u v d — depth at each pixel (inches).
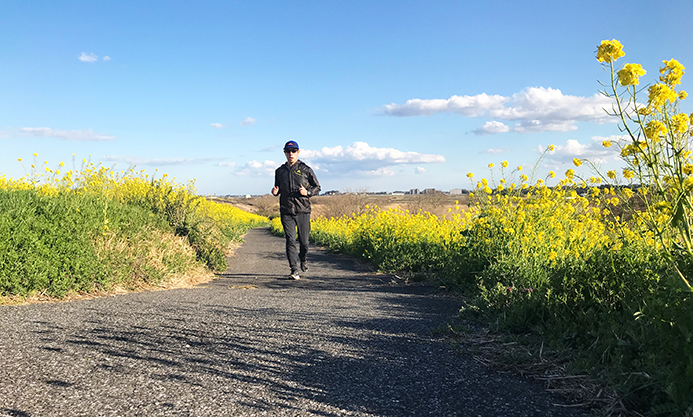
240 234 649.6
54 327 128.6
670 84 90.9
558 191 211.5
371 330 134.2
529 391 89.4
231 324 138.1
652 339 91.1
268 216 2070.6
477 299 156.3
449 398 85.5
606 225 180.5
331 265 348.5
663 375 80.0
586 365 96.7
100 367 97.2
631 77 86.6
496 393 88.2
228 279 267.4
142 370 96.3
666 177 88.5
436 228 327.3
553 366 101.7
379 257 324.2
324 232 598.5
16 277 175.8
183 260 263.6
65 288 184.7
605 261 135.0
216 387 88.3
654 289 109.0
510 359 105.3
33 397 80.5
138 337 121.1
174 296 191.3
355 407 80.8
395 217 386.6
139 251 236.2
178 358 105.0
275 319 145.8
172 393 84.6
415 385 91.8
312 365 102.7
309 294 200.7
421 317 153.2
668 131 84.4
